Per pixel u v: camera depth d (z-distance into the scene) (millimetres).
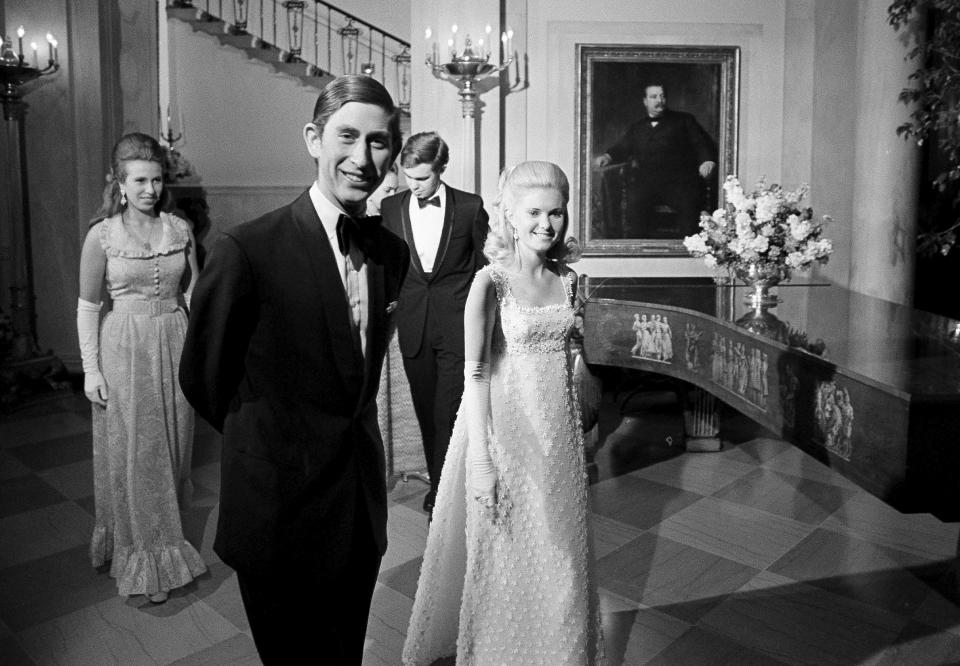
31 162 7066
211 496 4633
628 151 7227
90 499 4629
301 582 1921
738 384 3850
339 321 1892
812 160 7336
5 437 5801
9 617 3295
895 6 5965
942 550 3877
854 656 2959
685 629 3148
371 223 1935
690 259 7363
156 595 3377
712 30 7191
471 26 6762
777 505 4465
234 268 1796
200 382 1855
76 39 7047
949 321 4020
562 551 2463
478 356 2486
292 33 11859
